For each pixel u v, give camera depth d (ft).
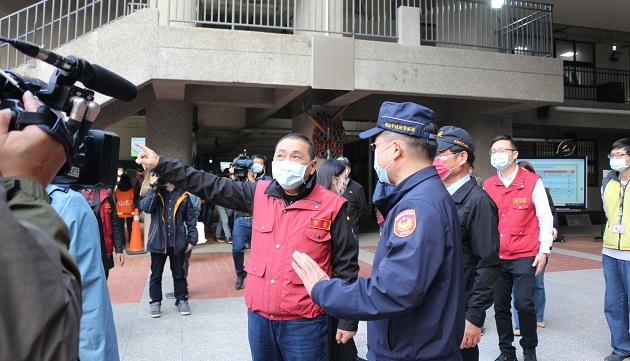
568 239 40.19
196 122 44.06
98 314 5.77
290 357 8.04
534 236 12.43
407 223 5.33
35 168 3.04
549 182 37.52
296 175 8.16
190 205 17.66
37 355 2.29
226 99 32.58
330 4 29.40
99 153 4.07
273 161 8.55
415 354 5.42
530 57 31.01
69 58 3.48
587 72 54.90
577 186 37.45
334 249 8.47
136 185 39.14
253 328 8.32
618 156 13.33
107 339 5.85
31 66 23.59
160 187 16.87
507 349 12.49
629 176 13.37
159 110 31.30
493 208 8.59
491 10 33.09
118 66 24.39
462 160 8.96
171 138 31.32
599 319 16.93
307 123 35.32
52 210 3.05
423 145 6.03
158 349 13.87
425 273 5.10
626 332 13.12
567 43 55.77
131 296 19.98
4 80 3.28
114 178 4.26
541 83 31.19
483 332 15.75
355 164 63.21
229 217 35.55
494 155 12.95
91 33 24.53
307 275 5.90
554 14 48.88
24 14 34.19
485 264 8.28
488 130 37.52
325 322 8.11
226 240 37.83
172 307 18.42
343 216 8.48
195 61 24.94
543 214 12.35
